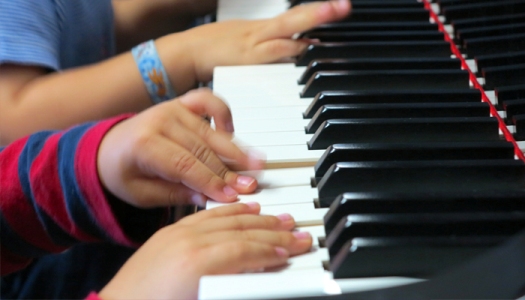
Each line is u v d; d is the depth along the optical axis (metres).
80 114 0.87
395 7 0.90
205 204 0.60
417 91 0.65
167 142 0.58
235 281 0.39
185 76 0.90
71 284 0.90
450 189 0.51
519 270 0.36
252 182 0.55
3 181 0.70
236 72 0.79
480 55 0.75
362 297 0.37
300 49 0.82
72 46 1.03
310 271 0.43
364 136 0.58
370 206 0.46
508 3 0.85
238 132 0.63
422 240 0.41
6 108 0.84
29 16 0.86
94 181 0.63
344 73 0.70
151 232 0.68
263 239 0.46
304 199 0.53
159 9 1.29
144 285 0.46
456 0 0.88
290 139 0.61
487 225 0.43
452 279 0.36
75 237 0.71
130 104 0.90
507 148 0.54
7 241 0.72
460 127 0.58
